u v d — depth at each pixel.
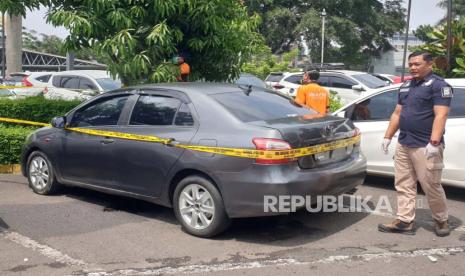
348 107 7.80
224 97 5.68
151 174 5.73
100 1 7.88
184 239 5.41
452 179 6.75
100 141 6.21
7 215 6.20
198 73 9.26
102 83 14.08
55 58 45.03
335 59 49.03
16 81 22.25
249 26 9.19
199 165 5.28
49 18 8.09
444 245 5.23
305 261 4.82
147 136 5.74
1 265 4.73
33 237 5.46
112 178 6.14
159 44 8.27
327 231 5.67
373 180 8.01
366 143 7.47
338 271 4.58
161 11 7.95
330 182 5.25
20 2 8.27
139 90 6.17
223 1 8.56
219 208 5.23
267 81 19.27
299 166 5.09
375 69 53.19
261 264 4.75
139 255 4.98
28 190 7.33
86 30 7.88
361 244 5.27
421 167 5.33
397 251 5.07
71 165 6.59
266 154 4.94
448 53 11.31
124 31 7.88
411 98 5.33
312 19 44.47
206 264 4.75
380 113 7.46
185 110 5.65
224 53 9.14
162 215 6.24
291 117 5.60
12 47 29.73
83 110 6.60
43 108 9.39
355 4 47.97
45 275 4.52
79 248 5.16
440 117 5.10
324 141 5.35
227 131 5.24
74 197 6.98
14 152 8.45
